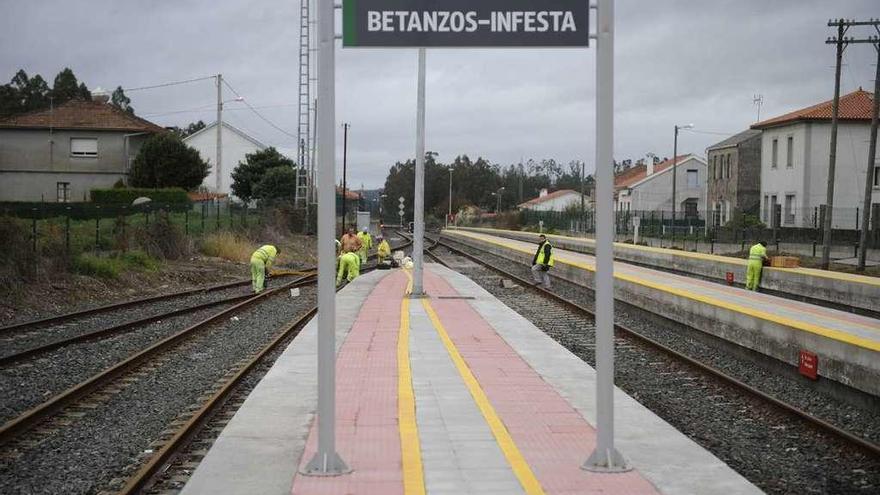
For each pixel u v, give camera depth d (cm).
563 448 747
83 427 916
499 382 1058
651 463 705
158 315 1839
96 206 3259
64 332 1625
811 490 720
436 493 620
